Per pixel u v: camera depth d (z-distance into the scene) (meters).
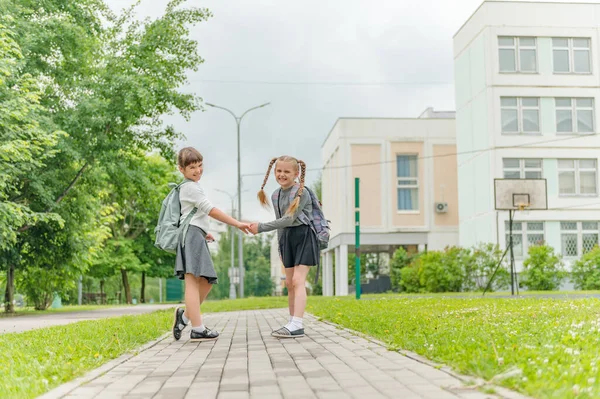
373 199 41.50
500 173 33.72
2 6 20.16
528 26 34.09
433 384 4.16
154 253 44.22
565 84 34.16
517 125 34.06
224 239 83.31
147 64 22.55
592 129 34.25
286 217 7.58
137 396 4.14
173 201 7.71
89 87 22.28
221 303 23.91
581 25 34.22
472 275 30.38
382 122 41.72
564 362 4.44
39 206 22.28
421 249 41.34
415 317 9.27
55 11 22.58
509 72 34.03
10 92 18.27
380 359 5.40
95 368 5.35
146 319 11.59
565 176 34.09
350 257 48.97
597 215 33.72
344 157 41.53
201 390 4.29
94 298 46.69
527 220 33.47
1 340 8.04
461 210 38.06
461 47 37.78
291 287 8.26
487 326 7.30
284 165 7.70
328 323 9.73
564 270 29.06
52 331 9.35
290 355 5.93
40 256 24.05
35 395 4.16
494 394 3.72
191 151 7.72
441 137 41.75
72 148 21.34
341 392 4.06
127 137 23.05
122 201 26.09
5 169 18.55
